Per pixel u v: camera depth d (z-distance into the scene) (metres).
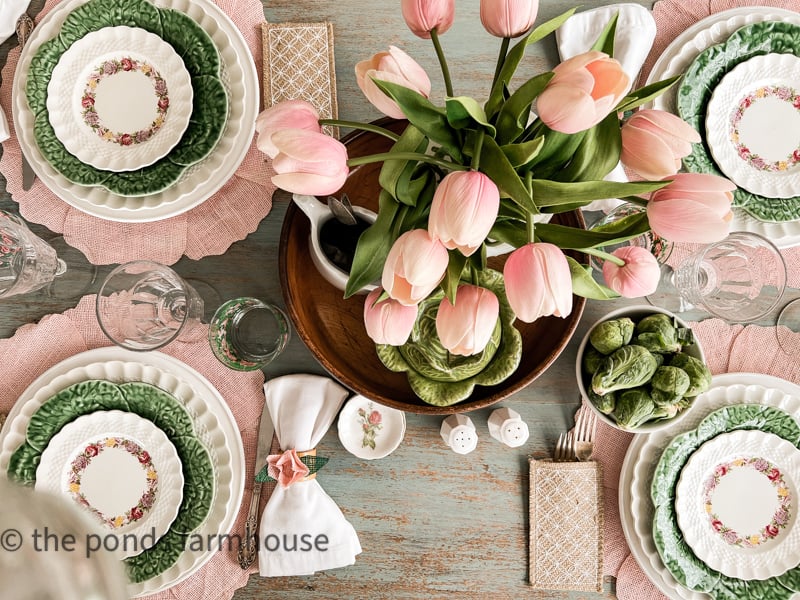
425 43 0.91
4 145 0.88
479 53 0.91
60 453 0.83
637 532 0.87
